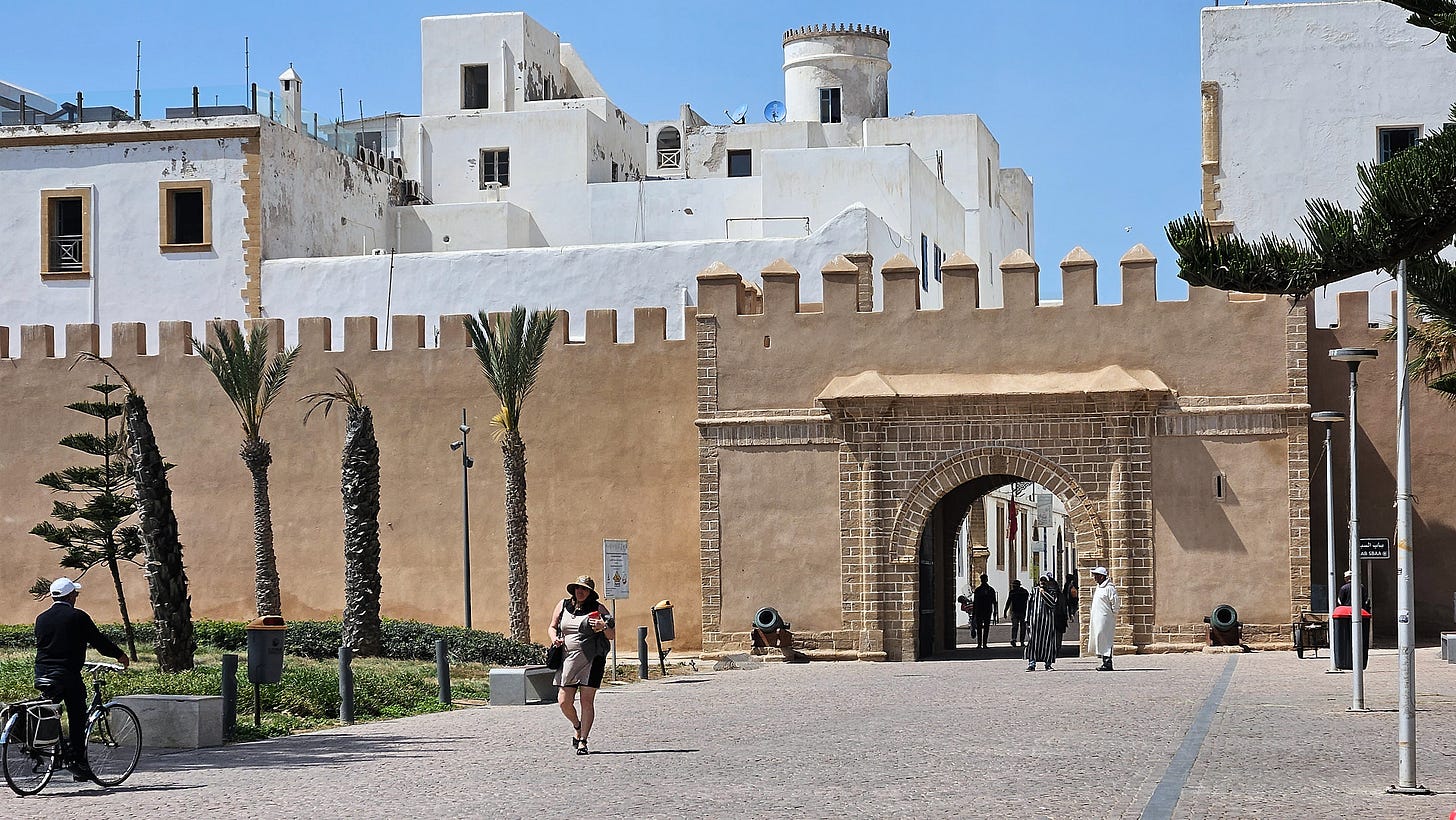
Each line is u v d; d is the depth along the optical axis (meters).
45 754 14.94
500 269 44.31
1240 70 42.28
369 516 31.44
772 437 33.97
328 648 31.28
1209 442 32.38
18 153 46.97
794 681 27.95
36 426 38.72
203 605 37.66
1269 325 32.31
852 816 12.56
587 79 64.44
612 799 13.74
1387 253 13.27
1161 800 12.98
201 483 37.84
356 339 37.34
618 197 53.94
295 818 13.10
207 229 46.00
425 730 20.50
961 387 33.00
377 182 52.38
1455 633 30.00
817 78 63.47
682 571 35.53
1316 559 33.12
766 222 51.22
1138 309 32.78
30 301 46.75
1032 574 73.06
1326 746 16.55
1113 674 27.67
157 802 14.25
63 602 15.38
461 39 57.62
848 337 33.81
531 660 31.48
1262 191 42.06
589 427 36.12
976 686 25.80
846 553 33.56
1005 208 66.19
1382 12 41.78
